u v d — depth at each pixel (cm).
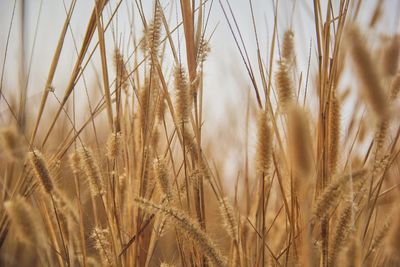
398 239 67
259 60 82
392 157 79
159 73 86
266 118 75
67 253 86
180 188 88
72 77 86
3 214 85
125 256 86
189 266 85
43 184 81
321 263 76
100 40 84
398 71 74
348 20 77
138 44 90
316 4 80
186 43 86
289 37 78
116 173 86
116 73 88
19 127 81
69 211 85
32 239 76
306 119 64
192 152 86
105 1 84
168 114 94
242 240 82
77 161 87
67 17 84
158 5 85
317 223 79
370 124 76
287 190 83
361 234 77
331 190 73
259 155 75
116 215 85
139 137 88
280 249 87
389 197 86
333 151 77
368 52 67
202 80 86
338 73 80
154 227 87
